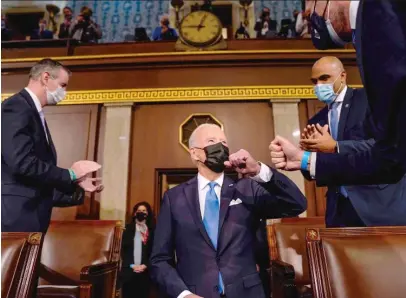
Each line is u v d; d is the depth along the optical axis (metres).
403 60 0.77
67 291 2.40
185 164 4.07
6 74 4.36
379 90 0.81
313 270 1.33
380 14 0.80
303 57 4.19
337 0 0.91
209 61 4.26
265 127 4.15
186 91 4.22
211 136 1.91
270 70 4.26
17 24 8.55
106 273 2.52
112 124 4.17
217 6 8.21
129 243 3.58
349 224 1.99
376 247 1.34
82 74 4.35
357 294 1.25
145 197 3.98
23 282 1.36
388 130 0.83
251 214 1.84
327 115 2.36
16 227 1.96
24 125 2.05
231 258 1.69
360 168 0.92
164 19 5.70
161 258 1.76
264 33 5.91
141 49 4.52
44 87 2.31
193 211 1.80
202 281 1.63
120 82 4.30
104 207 3.89
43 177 2.02
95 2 8.53
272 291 2.54
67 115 4.26
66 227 3.01
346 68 4.17
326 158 0.99
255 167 1.66
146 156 4.11
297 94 4.17
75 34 5.42
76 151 4.14
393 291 1.24
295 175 3.92
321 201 3.84
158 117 4.23
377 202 1.87
